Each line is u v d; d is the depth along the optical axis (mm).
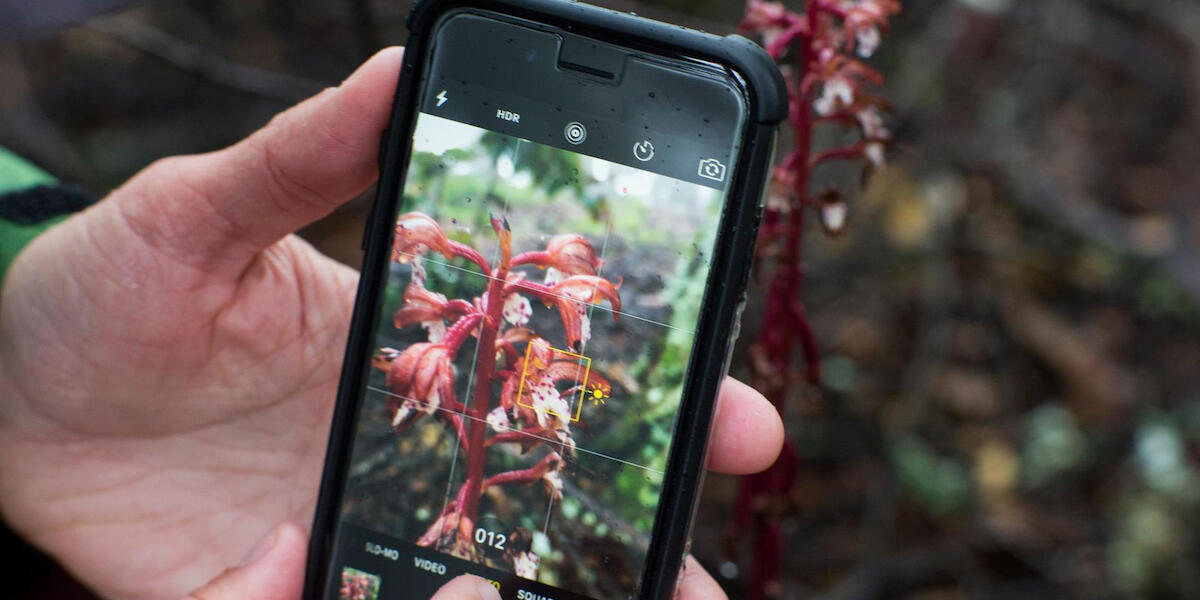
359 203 546
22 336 350
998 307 588
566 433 302
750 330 500
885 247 581
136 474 363
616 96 300
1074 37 646
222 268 340
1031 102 645
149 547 362
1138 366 577
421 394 305
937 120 585
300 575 315
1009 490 527
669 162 298
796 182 311
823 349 557
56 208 367
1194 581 493
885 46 571
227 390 356
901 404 539
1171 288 589
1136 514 508
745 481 333
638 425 299
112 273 338
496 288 303
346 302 358
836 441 531
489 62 302
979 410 557
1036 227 614
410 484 305
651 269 299
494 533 304
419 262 304
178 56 457
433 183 304
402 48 309
